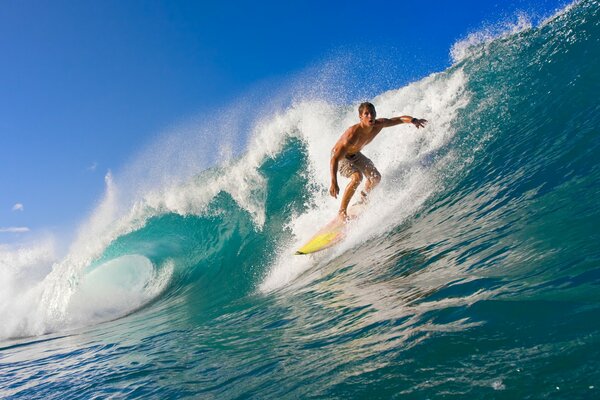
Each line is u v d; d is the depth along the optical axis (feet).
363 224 21.04
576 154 13.88
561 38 23.21
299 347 9.61
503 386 5.00
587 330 5.45
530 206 12.12
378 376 6.46
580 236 8.59
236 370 9.53
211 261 32.32
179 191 35.83
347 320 10.28
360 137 21.02
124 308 36.27
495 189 15.55
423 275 11.27
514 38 26.55
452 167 20.40
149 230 38.17
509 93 22.36
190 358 12.08
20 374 16.52
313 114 32.04
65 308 37.32
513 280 8.01
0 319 37.37
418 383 5.81
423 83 28.48
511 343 5.91
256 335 12.42
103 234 40.50
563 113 17.88
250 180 32.01
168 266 38.04
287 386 7.43
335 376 7.08
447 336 6.84
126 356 15.03
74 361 16.87
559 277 7.29
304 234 24.79
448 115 24.75
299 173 30.83
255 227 30.19
